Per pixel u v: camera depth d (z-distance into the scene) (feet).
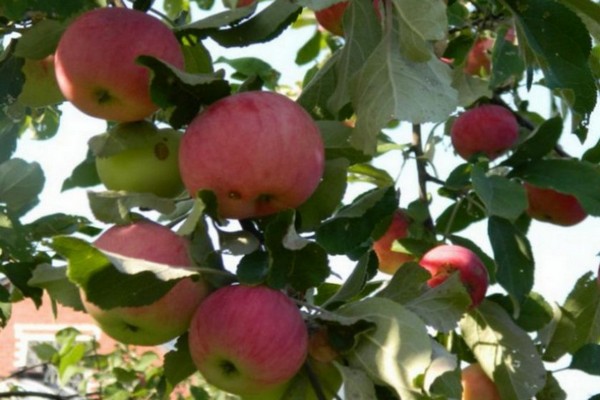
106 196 2.68
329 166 2.80
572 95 3.01
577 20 2.87
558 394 3.53
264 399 2.77
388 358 2.63
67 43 2.68
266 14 2.84
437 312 2.79
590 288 3.81
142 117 2.75
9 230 3.14
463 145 4.49
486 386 3.58
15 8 2.72
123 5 2.92
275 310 2.60
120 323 2.65
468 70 5.06
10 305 3.57
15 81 2.94
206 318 2.61
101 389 6.44
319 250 2.56
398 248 3.73
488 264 3.85
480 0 4.46
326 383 2.77
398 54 2.80
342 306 2.73
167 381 2.85
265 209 2.65
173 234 2.63
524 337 3.51
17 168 3.40
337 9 3.40
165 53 2.70
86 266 2.45
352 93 2.83
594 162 3.86
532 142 3.48
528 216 4.18
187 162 2.61
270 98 2.64
